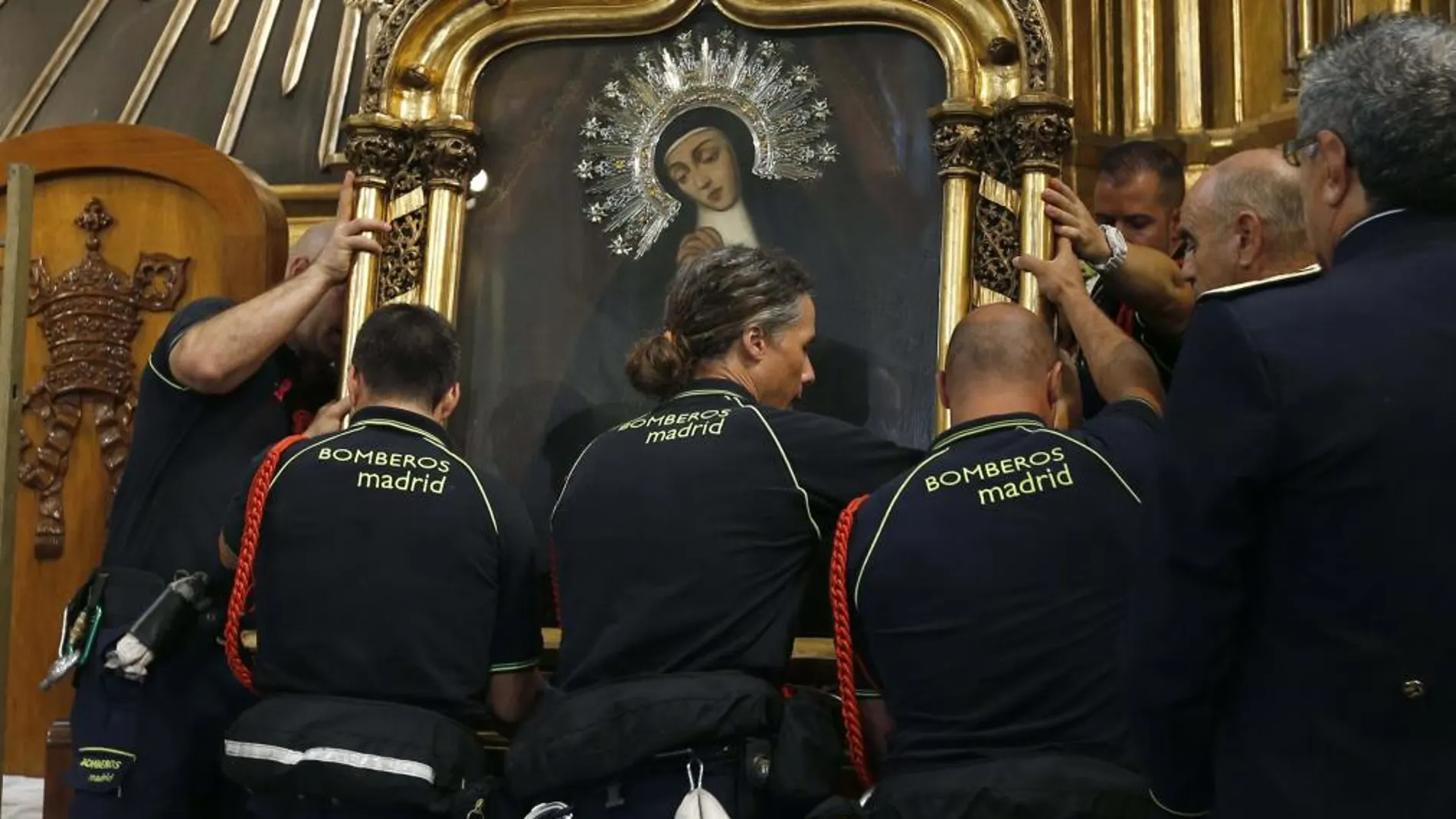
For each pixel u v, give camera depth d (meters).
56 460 3.77
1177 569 1.70
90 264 3.75
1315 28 3.53
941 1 3.09
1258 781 1.66
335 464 2.55
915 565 2.24
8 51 4.58
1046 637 2.19
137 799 2.85
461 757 2.45
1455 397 1.62
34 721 3.73
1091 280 3.09
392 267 3.23
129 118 4.44
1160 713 1.73
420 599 2.49
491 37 3.30
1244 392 1.66
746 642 2.36
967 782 2.11
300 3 4.46
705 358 2.61
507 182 3.29
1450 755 1.60
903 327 3.06
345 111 4.34
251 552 2.56
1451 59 1.67
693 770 2.30
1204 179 2.58
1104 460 2.29
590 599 2.42
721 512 2.39
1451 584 1.60
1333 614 1.64
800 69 3.19
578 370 3.19
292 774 2.40
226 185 3.65
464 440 3.21
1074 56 3.67
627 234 3.22
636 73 3.27
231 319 2.94
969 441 2.34
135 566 2.96
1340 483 1.63
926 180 3.09
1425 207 1.71
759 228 3.16
